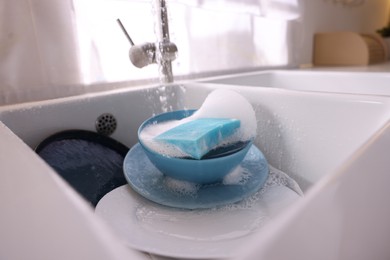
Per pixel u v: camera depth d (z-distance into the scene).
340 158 0.44
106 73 0.73
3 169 0.21
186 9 0.85
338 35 1.36
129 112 0.64
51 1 0.61
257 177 0.43
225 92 0.47
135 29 0.75
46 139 0.49
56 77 0.65
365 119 0.41
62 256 0.13
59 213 0.15
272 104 0.54
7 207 0.16
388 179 0.20
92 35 0.70
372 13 2.08
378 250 0.18
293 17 1.17
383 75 0.79
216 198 0.38
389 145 0.24
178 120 0.50
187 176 0.38
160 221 0.35
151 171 0.45
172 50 0.68
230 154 0.38
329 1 1.52
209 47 0.93
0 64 0.58
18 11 0.58
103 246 0.13
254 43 1.07
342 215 0.16
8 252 0.13
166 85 0.70
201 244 0.29
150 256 0.28
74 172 0.48
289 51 1.23
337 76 0.87
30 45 0.60
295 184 0.46
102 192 0.48
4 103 0.59
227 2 0.92
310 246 0.13
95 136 0.56
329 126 0.46
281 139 0.53
